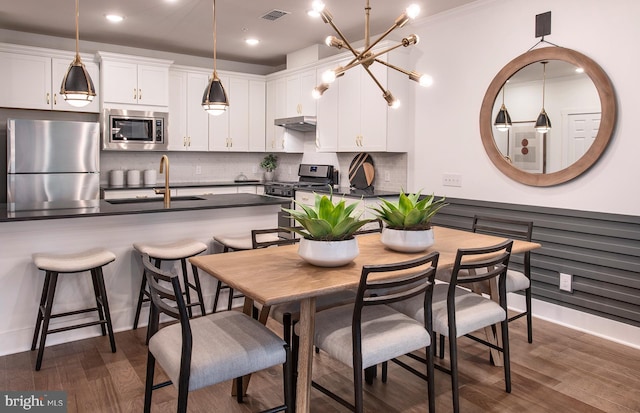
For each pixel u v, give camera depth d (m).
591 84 3.13
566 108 3.28
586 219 3.23
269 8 4.02
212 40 5.11
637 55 2.92
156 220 3.30
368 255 2.37
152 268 1.76
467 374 2.61
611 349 2.96
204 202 3.57
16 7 4.00
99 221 3.08
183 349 1.60
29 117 4.91
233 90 5.94
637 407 2.27
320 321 2.07
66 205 3.30
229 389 2.43
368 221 2.11
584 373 2.63
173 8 4.02
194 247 3.14
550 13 3.35
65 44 5.04
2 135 4.78
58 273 2.69
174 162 5.92
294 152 6.02
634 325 3.01
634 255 2.98
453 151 4.12
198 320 2.02
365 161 5.09
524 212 3.61
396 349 1.92
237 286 1.84
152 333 1.92
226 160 6.34
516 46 3.58
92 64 4.95
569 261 3.34
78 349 2.88
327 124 5.14
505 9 3.64
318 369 2.68
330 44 2.71
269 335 1.89
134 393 2.36
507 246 2.30
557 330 3.29
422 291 1.99
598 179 3.15
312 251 2.06
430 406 2.09
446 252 2.46
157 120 5.25
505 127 3.66
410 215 2.36
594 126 3.13
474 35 3.88
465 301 2.38
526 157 3.53
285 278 1.93
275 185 5.68
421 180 4.45
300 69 5.50
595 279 3.20
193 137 5.68
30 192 4.43
